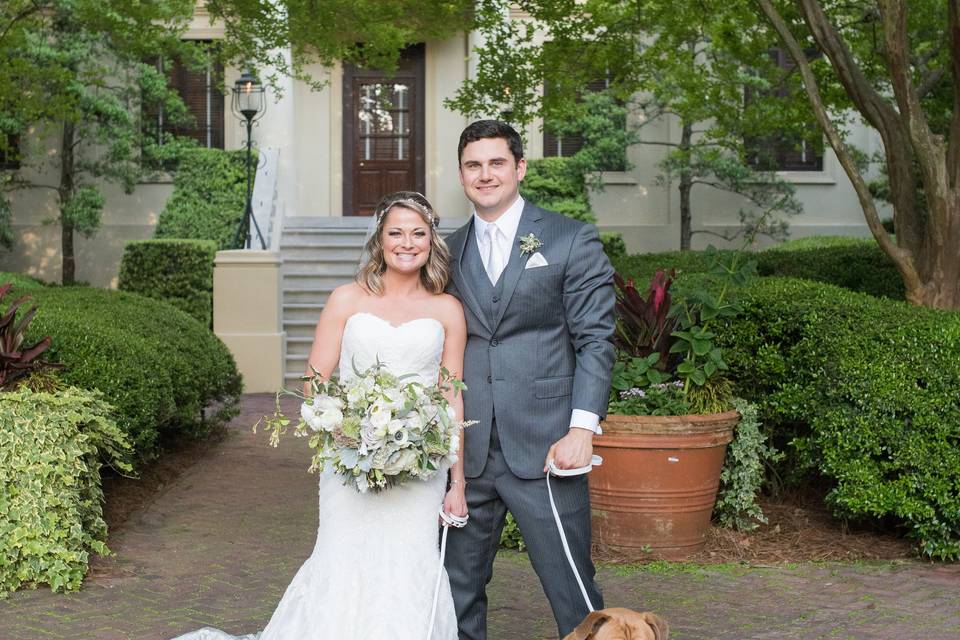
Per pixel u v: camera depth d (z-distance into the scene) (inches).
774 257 449.4
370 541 134.6
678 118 731.4
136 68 689.6
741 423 234.4
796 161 740.0
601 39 386.6
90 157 705.6
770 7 297.6
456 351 138.4
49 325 252.1
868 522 241.1
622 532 220.1
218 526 250.5
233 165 670.5
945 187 281.6
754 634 170.4
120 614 181.5
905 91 281.9
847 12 385.4
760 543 228.8
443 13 379.6
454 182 744.3
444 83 741.9
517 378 134.5
